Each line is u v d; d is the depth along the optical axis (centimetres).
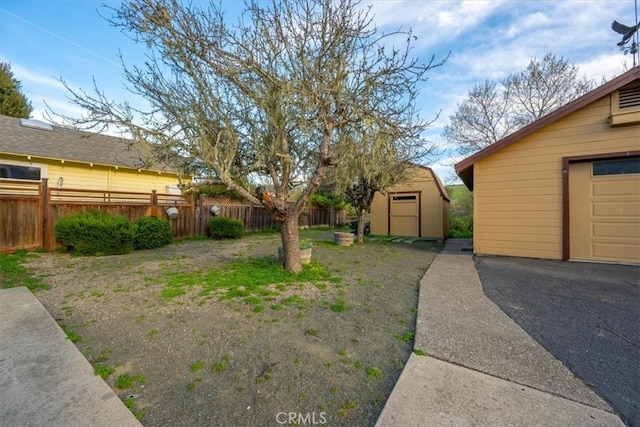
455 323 315
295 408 187
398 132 455
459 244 1088
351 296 414
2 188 723
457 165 794
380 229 1438
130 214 933
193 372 227
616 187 627
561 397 193
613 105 614
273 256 709
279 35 429
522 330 297
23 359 239
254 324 313
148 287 443
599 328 303
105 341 276
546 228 692
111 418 174
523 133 700
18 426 165
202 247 881
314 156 549
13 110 1667
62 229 696
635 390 202
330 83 420
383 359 246
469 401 187
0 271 540
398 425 167
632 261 612
